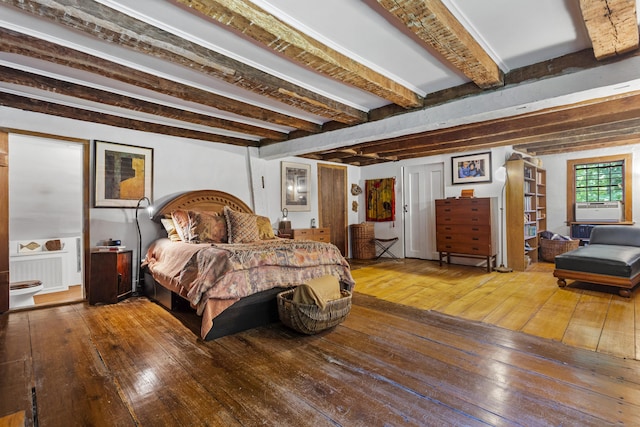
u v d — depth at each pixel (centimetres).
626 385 187
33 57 219
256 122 429
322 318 267
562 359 220
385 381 196
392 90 278
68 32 205
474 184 571
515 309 329
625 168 564
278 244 348
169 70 262
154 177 438
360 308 341
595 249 423
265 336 272
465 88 292
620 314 306
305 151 465
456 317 309
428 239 649
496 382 192
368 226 689
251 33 183
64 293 454
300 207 621
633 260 367
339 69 232
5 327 291
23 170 438
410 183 673
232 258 278
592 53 229
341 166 708
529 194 558
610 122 367
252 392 186
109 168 399
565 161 626
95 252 370
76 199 484
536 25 198
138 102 330
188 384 195
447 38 188
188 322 307
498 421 157
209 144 492
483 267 558
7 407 172
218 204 486
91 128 386
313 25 193
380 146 521
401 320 303
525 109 272
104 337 269
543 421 156
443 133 447
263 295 301
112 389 190
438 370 208
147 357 232
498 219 546
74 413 167
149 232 433
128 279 399
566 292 388
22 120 341
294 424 157
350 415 164
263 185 555
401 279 478
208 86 298
